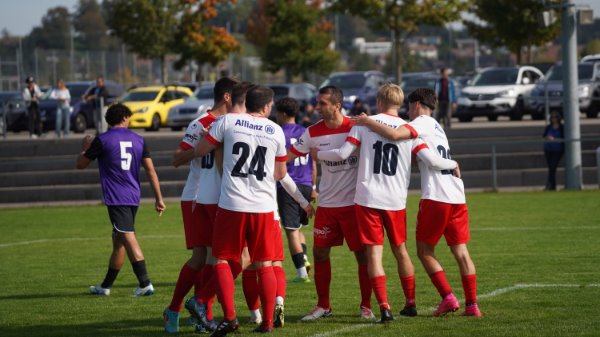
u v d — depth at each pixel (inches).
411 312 848.9
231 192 765.9
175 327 814.5
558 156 2206.0
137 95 3521.2
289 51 5452.8
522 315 833.5
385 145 824.3
